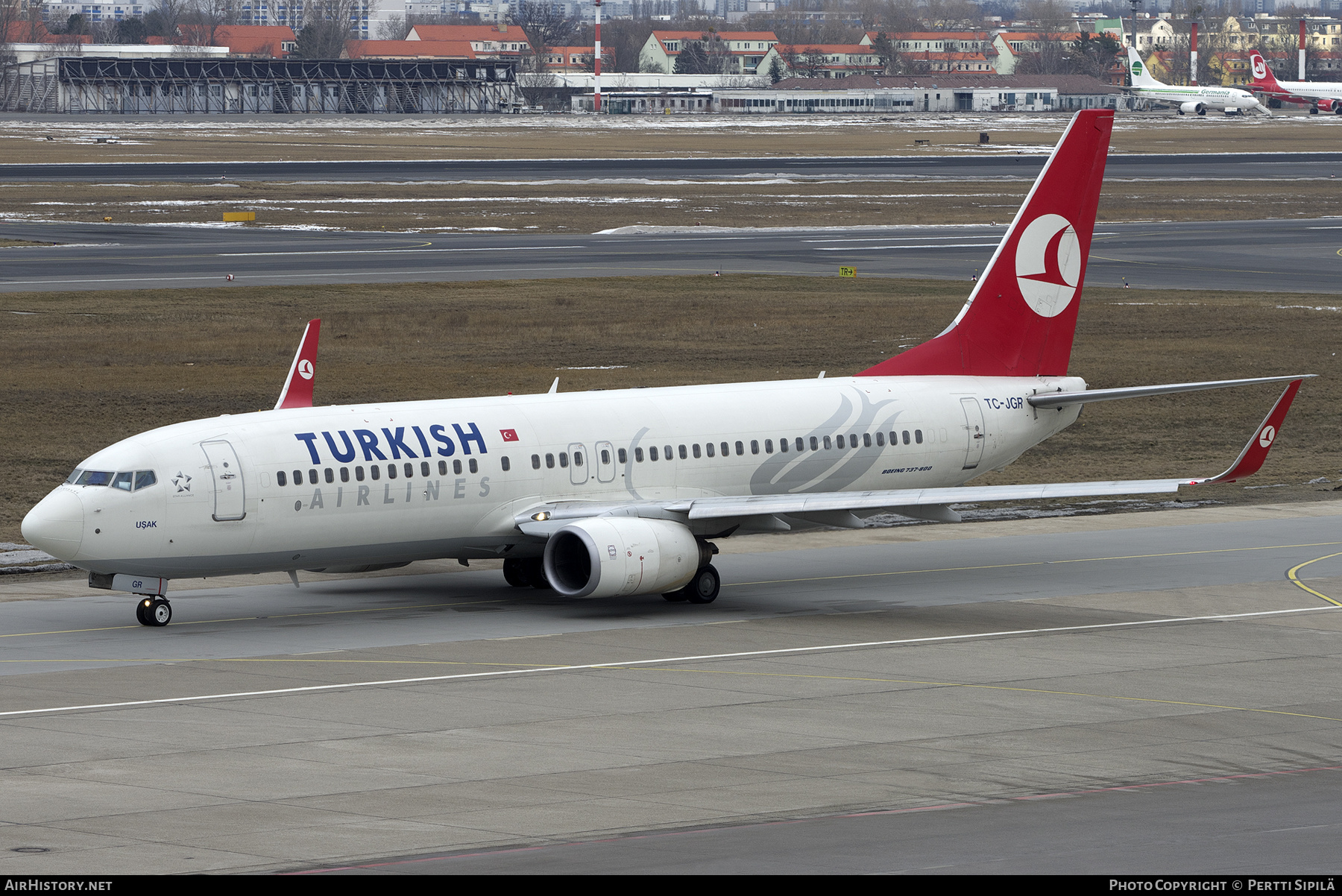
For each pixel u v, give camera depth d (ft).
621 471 538.06
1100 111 625.00
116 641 467.93
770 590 559.79
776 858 270.05
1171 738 365.61
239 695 403.13
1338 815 299.79
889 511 544.21
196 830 288.71
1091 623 502.38
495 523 516.32
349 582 571.28
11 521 640.17
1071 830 288.30
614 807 305.94
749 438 563.48
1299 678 430.20
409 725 374.02
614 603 536.42
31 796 312.29
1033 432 627.05
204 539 473.26
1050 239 627.05
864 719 382.63
